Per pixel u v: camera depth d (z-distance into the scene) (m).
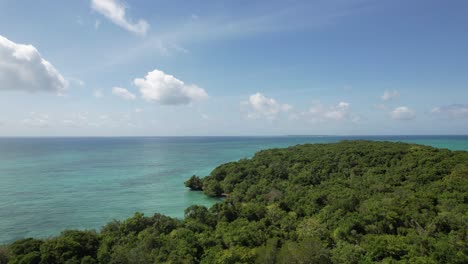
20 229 53.91
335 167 80.38
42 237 50.09
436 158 69.00
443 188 50.38
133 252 32.66
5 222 57.47
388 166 75.31
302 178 72.06
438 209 41.56
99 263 31.53
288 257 31.22
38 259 30.33
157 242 36.62
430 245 31.53
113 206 69.62
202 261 32.84
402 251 30.98
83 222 58.16
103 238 37.88
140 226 42.50
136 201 74.69
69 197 77.19
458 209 39.94
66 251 31.91
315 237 36.66
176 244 36.03
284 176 80.19
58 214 62.81
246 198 67.19
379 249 31.56
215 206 50.59
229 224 44.34
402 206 42.59
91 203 71.81
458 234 33.72
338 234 37.03
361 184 61.62
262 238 37.94
